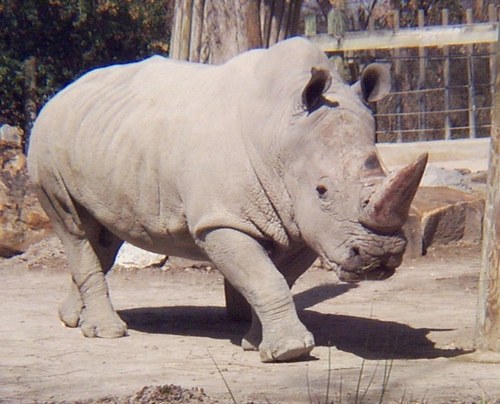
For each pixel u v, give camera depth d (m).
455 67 22.48
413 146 18.92
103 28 25.14
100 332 10.58
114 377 8.72
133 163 9.98
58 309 11.34
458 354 9.45
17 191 16.03
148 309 12.31
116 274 14.68
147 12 25.78
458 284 13.51
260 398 7.80
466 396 7.82
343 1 20.70
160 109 9.94
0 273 15.05
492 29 18.42
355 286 13.50
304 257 9.83
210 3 14.77
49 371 9.02
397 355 9.48
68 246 11.05
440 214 15.57
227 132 9.31
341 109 8.77
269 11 14.55
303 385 8.23
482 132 22.56
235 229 9.20
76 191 10.66
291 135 8.84
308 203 8.70
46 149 10.88
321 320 11.40
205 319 11.65
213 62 14.78
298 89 9.05
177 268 14.87
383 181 8.10
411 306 12.16
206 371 8.86
